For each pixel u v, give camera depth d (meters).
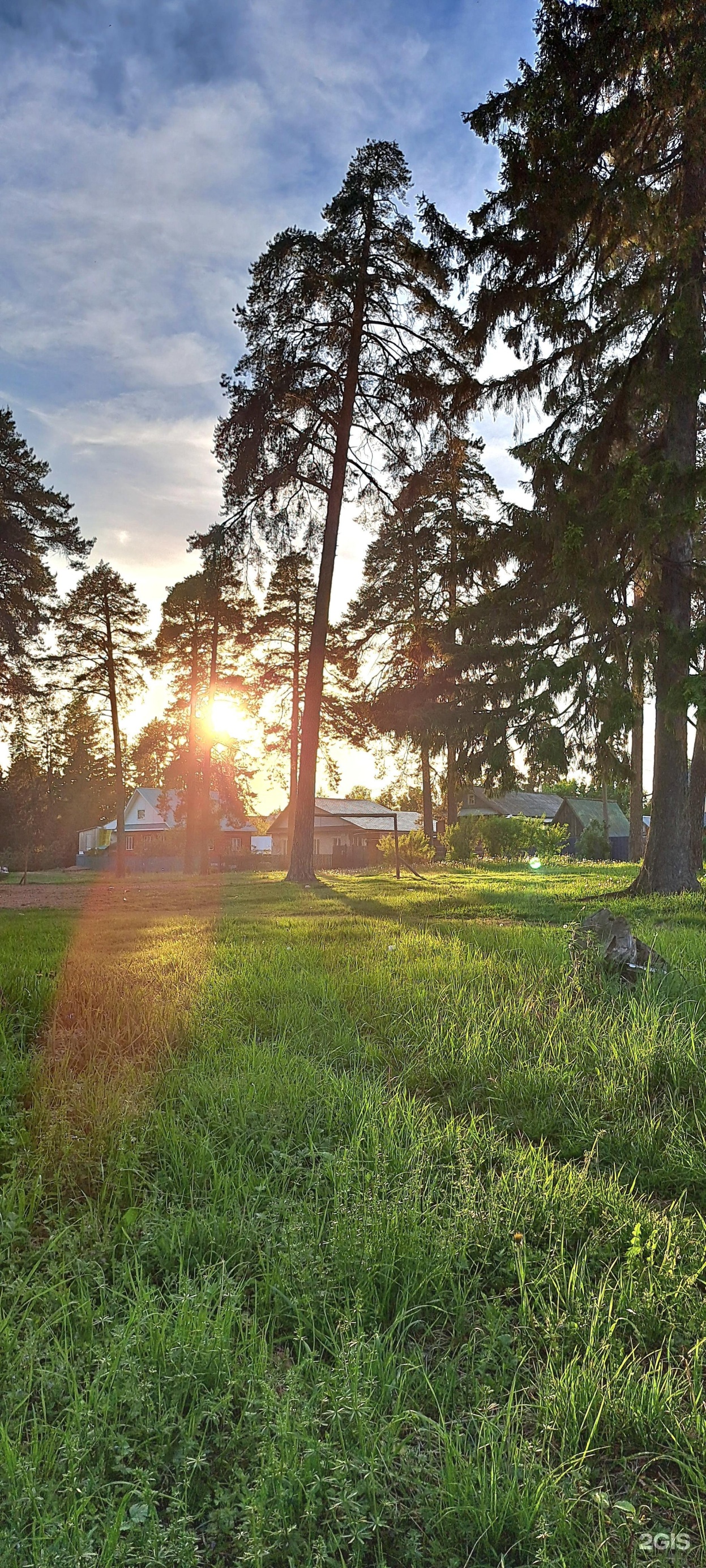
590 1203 3.36
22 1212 3.29
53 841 66.94
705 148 12.34
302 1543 1.83
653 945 8.16
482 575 15.27
